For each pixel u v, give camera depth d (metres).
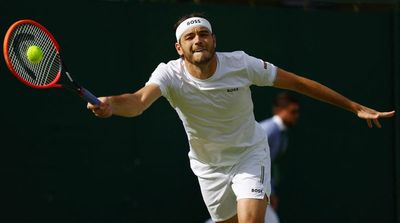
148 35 26.09
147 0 26.11
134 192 25.84
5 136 24.27
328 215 28.45
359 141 29.00
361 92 29.05
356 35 29.08
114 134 25.61
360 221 28.91
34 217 24.58
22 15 24.39
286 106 25.36
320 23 28.59
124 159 25.73
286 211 27.83
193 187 26.64
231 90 16.55
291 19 28.17
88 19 25.23
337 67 28.75
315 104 28.39
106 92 25.38
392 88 29.45
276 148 25.42
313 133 28.34
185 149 26.52
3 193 24.23
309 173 28.23
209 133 17.09
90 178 25.27
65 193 24.94
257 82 16.92
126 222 25.70
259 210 16.72
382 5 29.89
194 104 16.59
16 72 14.13
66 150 24.97
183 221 26.45
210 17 27.06
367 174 29.08
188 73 16.41
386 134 29.34
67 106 24.97
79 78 25.02
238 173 17.33
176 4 26.53
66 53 24.86
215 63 16.41
